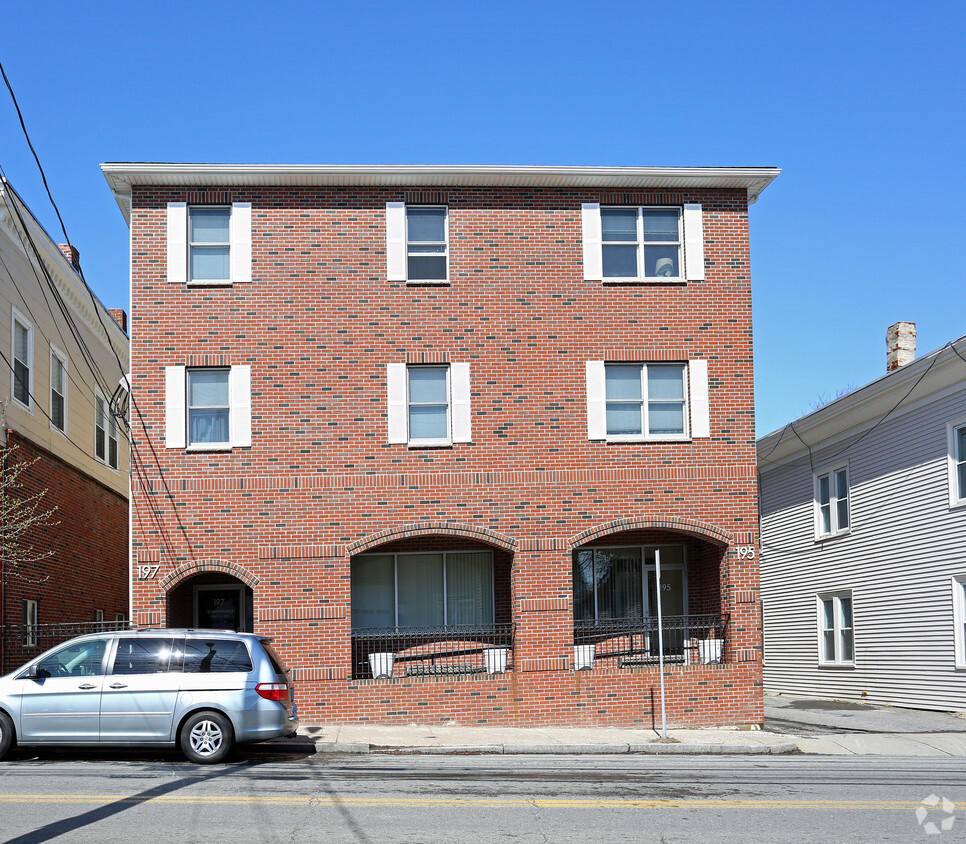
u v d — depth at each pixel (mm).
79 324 27484
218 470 20578
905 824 10516
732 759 16516
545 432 21281
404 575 22344
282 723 14984
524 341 21469
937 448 23812
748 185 22281
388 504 20797
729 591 21266
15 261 22281
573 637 20797
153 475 20453
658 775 13938
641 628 22312
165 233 20984
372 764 14945
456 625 22062
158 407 20609
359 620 22141
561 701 20531
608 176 21656
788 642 31531
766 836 9898
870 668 26641
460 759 15945
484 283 21531
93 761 14836
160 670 14914
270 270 21109
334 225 21359
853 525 27672
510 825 10258
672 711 20672
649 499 21344
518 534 21000
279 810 10844
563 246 21766
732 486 21531
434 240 21734
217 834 9648
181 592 22844
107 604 29266
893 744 18750
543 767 14773
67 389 26031
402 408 21047
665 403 21812
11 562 21031
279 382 20875
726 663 21094
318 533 20594
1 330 21250
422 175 21344
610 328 21672
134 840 9367
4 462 20938
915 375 23766
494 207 21719
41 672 14836
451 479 20984
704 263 22047
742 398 21797
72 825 9977
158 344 20750
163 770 13828
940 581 23594
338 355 21062
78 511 26562
